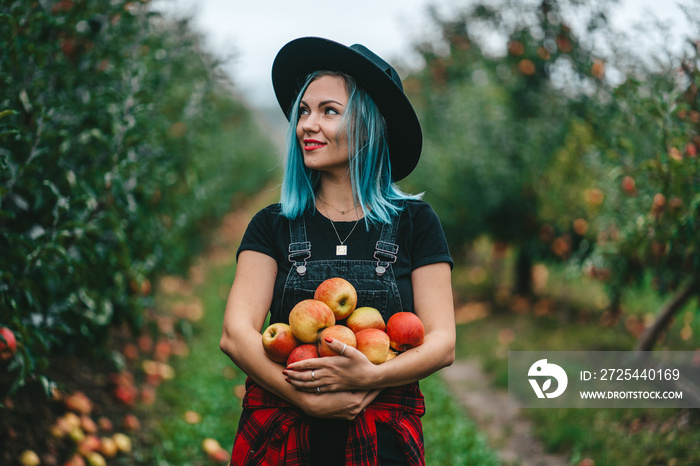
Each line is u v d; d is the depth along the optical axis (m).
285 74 2.08
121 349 5.42
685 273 4.93
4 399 3.52
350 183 1.97
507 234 9.48
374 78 1.90
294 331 1.71
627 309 8.00
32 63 3.28
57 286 3.48
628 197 5.27
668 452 4.05
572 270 7.25
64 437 3.61
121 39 4.30
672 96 4.08
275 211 2.00
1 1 2.86
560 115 8.19
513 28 8.05
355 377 1.65
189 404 4.98
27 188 3.12
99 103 3.71
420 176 10.36
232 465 1.85
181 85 6.21
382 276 1.85
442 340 1.81
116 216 3.65
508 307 10.19
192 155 6.50
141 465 3.82
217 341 7.08
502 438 5.12
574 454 4.48
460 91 10.07
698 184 3.94
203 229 10.11
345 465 1.73
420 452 1.82
